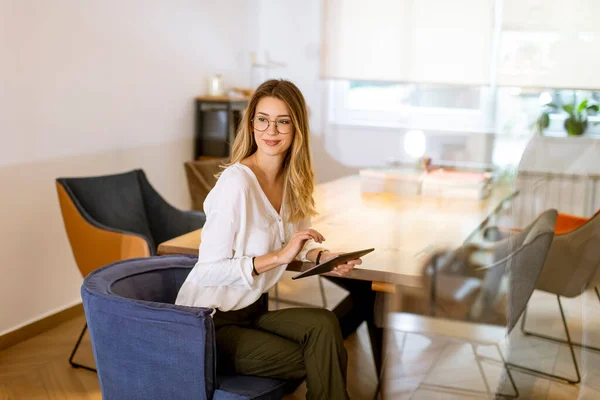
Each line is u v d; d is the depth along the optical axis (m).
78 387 2.96
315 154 6.09
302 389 2.95
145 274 2.28
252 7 6.02
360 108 5.90
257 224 2.14
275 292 4.10
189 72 5.14
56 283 3.75
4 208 3.35
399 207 1.89
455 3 1.69
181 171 5.14
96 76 4.02
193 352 1.90
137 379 2.00
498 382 1.85
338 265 2.07
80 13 3.83
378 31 5.76
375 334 2.86
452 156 1.77
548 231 1.74
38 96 3.53
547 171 1.71
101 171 4.14
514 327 1.83
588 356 1.78
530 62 1.66
